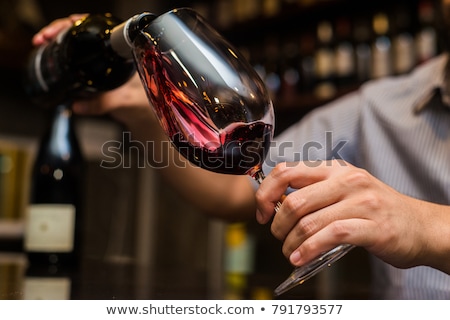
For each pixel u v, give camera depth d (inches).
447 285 42.9
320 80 74.1
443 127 45.8
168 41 20.1
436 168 45.1
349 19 75.5
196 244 88.4
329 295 28.2
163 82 20.3
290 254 21.0
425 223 22.4
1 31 76.6
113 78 26.1
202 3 90.6
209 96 19.6
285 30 83.2
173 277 36.9
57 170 43.4
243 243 83.4
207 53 19.9
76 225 43.1
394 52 69.0
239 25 83.6
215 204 40.3
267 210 21.6
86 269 39.4
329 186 20.8
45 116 87.5
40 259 39.6
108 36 24.7
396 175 46.7
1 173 81.9
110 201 89.9
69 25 29.0
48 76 28.4
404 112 47.4
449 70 45.3
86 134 88.6
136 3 95.4
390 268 44.9
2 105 84.8
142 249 91.2
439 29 44.3
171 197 91.4
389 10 71.7
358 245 20.8
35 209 40.0
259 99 20.1
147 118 34.5
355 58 72.6
